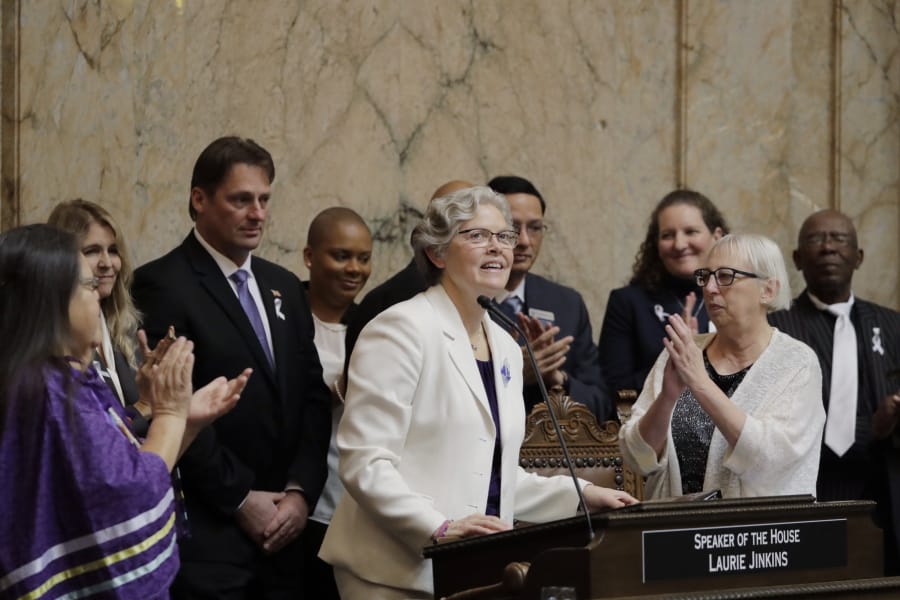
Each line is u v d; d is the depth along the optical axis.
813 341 11.67
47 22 11.22
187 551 8.70
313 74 12.91
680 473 8.48
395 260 13.33
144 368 6.79
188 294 9.11
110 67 11.61
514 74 14.02
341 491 9.88
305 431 9.46
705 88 14.81
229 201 9.24
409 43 13.48
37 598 5.95
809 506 6.34
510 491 7.74
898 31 15.32
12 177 10.98
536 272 13.91
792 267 14.98
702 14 14.83
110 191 11.55
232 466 8.87
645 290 11.52
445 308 7.73
